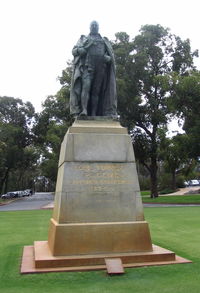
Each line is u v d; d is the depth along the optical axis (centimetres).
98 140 947
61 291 680
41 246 997
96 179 922
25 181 9544
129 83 3956
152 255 865
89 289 688
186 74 4228
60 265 821
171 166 4038
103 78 1055
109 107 1042
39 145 6328
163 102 4156
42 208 3209
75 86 1041
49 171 5484
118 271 772
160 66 4347
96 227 879
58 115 5181
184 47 4297
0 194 6550
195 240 1220
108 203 913
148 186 7350
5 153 5397
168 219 1911
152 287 695
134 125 4281
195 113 3459
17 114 6194
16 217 2228
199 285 705
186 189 6200
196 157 3588
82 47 1033
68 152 928
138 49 4181
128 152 951
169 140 3612
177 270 803
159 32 4216
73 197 902
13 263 905
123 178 933
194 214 2186
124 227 891
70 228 870
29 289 694
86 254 862
